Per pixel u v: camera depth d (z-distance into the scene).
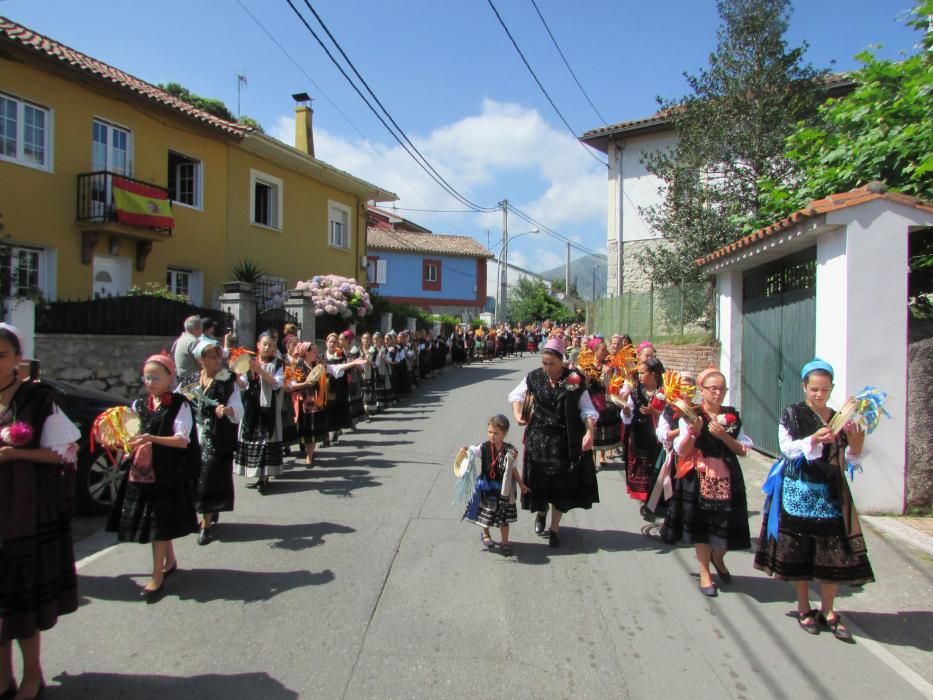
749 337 10.08
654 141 22.56
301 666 3.73
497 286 52.06
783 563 4.23
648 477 6.63
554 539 5.79
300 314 16.16
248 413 7.29
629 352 8.47
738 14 14.01
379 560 5.33
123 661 3.76
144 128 15.62
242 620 4.27
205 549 5.54
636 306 19.06
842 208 6.60
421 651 3.92
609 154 23.58
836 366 6.88
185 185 17.44
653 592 4.88
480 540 5.88
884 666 3.89
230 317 13.27
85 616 4.30
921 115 8.19
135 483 4.54
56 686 3.50
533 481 5.73
